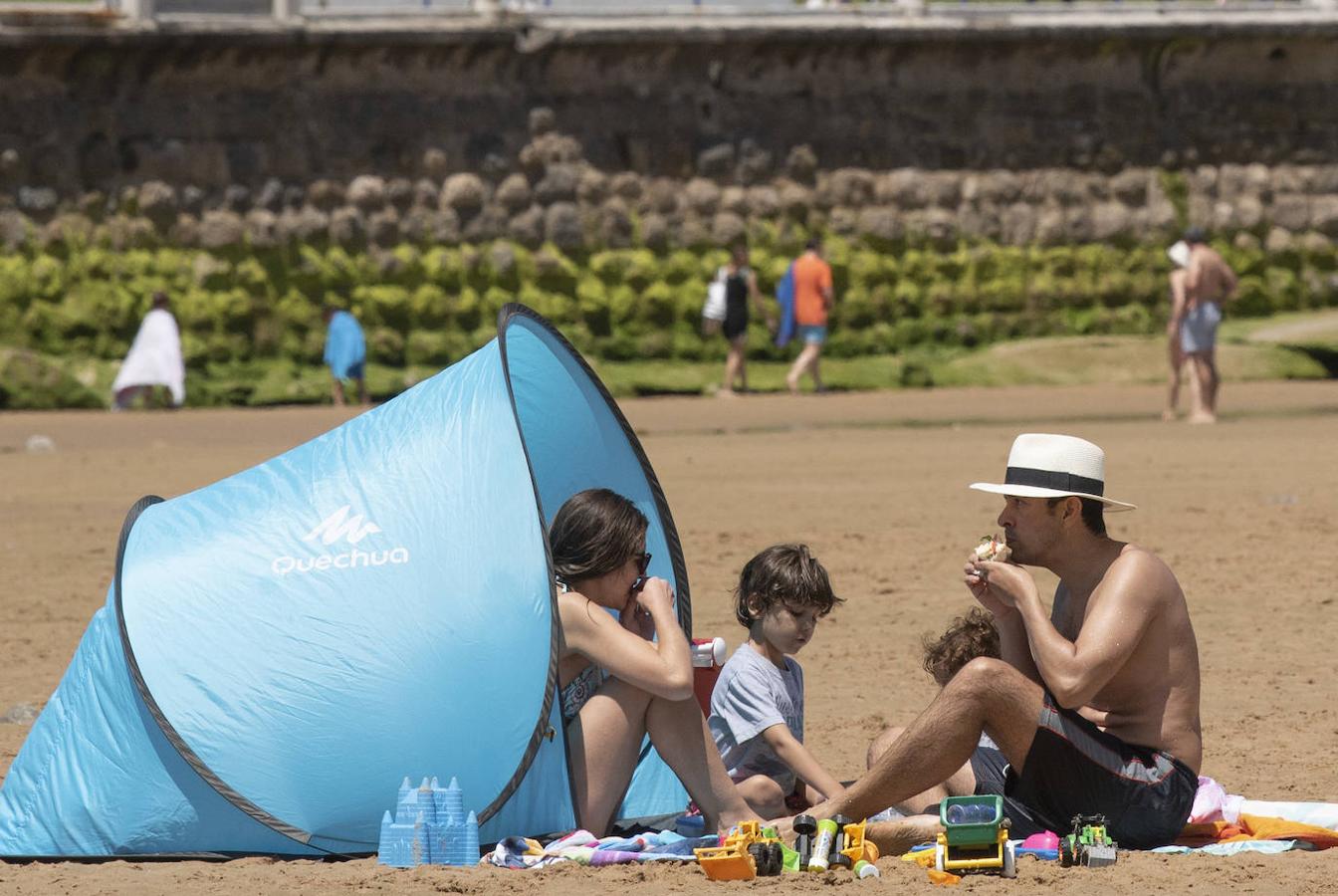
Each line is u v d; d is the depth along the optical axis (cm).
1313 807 834
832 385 4494
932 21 4628
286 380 4253
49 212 4166
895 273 4675
